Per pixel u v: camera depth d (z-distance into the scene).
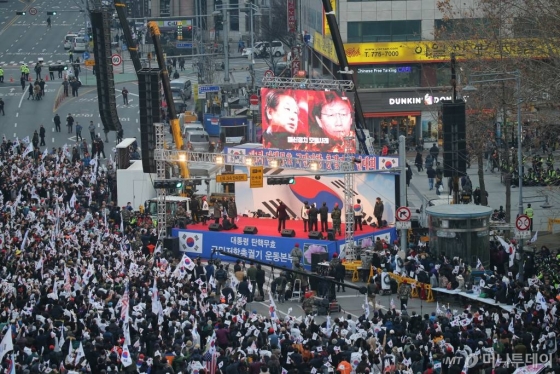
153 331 53.16
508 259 71.81
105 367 48.22
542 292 60.47
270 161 80.81
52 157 101.62
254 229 81.38
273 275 71.69
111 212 85.38
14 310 56.03
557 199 94.56
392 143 119.38
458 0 117.50
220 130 121.19
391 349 51.31
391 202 83.12
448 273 68.25
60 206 85.00
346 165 78.69
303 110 91.06
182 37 177.00
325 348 51.12
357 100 92.31
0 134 125.25
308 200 87.19
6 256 68.06
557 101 85.62
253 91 137.62
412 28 120.56
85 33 176.38
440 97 118.19
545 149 101.94
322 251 78.00
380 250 75.31
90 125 118.06
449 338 51.97
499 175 103.69
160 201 83.25
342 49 93.62
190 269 69.06
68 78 146.38
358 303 70.00
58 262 65.25
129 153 97.81
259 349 51.75
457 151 64.19
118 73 161.62
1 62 170.38
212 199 92.00
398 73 121.44
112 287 61.47
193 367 47.88
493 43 93.75
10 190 90.12
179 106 137.00
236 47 191.88
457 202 77.44
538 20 87.56
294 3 152.25
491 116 89.38
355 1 120.38
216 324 55.69
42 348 51.22
